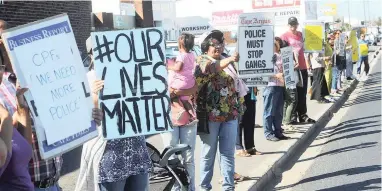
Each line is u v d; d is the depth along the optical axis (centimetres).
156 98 383
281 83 838
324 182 646
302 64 1000
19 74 297
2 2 1212
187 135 528
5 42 293
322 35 1105
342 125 1051
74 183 626
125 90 375
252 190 596
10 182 289
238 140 758
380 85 1780
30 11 1320
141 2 2097
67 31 324
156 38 383
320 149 841
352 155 775
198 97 527
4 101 313
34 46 306
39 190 332
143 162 378
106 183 368
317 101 1316
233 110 531
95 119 338
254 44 613
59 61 318
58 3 1448
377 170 681
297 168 731
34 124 306
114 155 368
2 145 264
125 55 378
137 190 382
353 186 618
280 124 864
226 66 507
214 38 522
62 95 319
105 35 374
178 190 443
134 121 376
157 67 382
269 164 706
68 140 321
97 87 362
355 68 2456
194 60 530
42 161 329
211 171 545
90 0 1644
